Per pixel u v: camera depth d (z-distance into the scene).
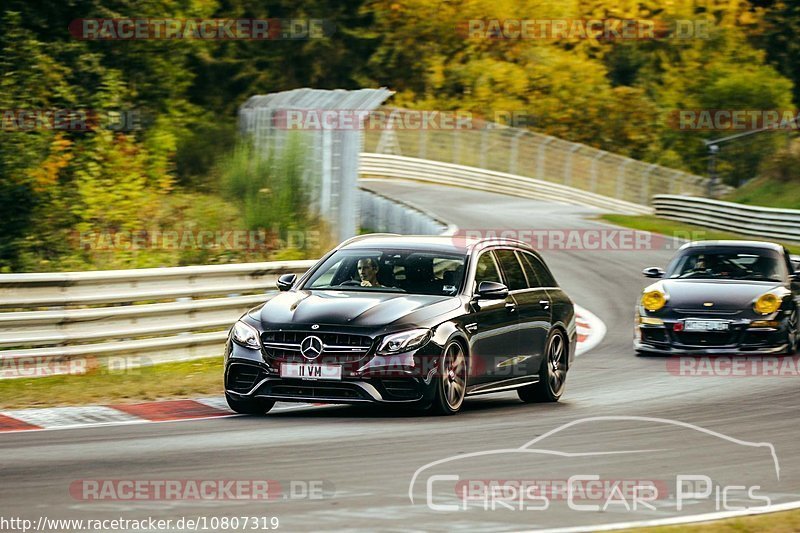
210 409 35.94
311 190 82.06
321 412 35.91
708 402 38.91
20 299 42.22
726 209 119.88
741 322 51.62
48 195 77.06
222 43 176.25
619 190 180.25
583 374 47.50
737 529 20.66
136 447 28.58
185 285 48.28
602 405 38.59
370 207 109.00
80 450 28.11
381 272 37.03
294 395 33.78
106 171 90.62
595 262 92.06
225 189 92.06
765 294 52.69
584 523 20.97
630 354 54.31
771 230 112.06
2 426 32.03
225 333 49.97
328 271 37.56
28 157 76.31
